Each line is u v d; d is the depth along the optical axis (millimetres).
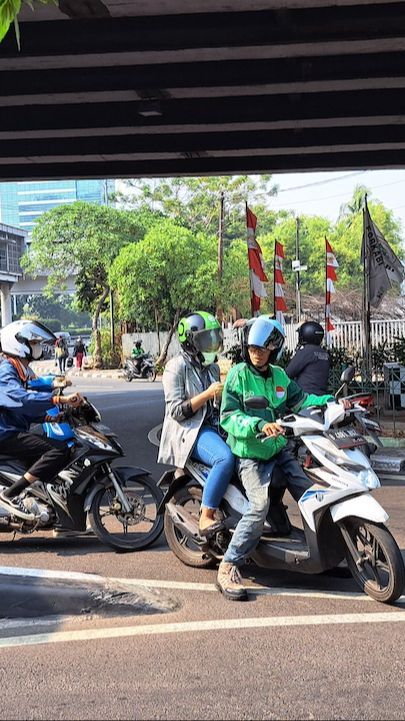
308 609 4621
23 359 5945
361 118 13047
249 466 4840
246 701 3471
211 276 34562
